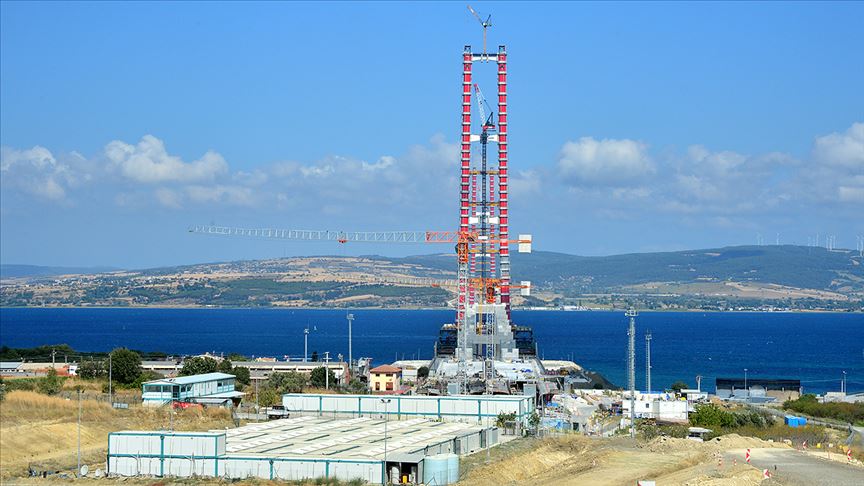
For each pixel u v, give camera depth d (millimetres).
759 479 144125
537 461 163500
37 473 147125
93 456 162500
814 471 152125
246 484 138250
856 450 185125
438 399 198500
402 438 163250
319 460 141500
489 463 155625
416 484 139375
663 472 150625
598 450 173625
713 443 183500
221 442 146250
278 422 189000
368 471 139750
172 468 145375
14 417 186000
